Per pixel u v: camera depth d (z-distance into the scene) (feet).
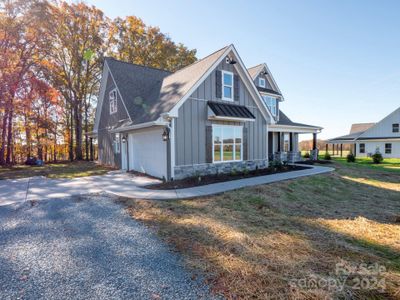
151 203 20.01
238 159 37.76
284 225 15.78
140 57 84.17
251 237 12.99
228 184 27.37
